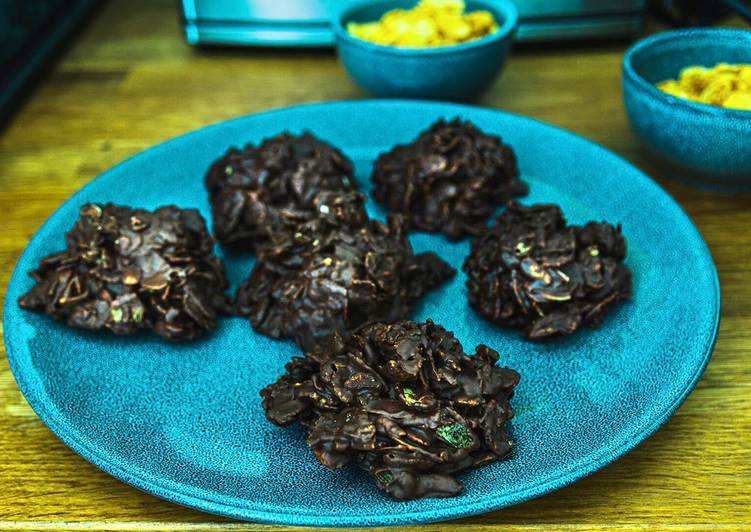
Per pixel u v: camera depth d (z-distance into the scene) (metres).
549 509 0.42
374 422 0.41
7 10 0.64
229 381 0.46
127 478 0.41
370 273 0.47
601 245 0.49
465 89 0.60
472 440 0.41
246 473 0.42
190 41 0.69
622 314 0.48
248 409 0.45
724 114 0.51
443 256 0.52
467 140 0.54
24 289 0.48
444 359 0.42
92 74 0.68
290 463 0.42
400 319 0.48
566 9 0.67
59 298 0.47
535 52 0.70
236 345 0.48
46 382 0.45
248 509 0.40
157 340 0.48
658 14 0.72
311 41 0.69
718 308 0.46
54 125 0.63
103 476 0.43
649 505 0.42
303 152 0.53
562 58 0.69
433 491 0.40
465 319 0.49
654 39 0.57
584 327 0.47
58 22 0.71
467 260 0.50
